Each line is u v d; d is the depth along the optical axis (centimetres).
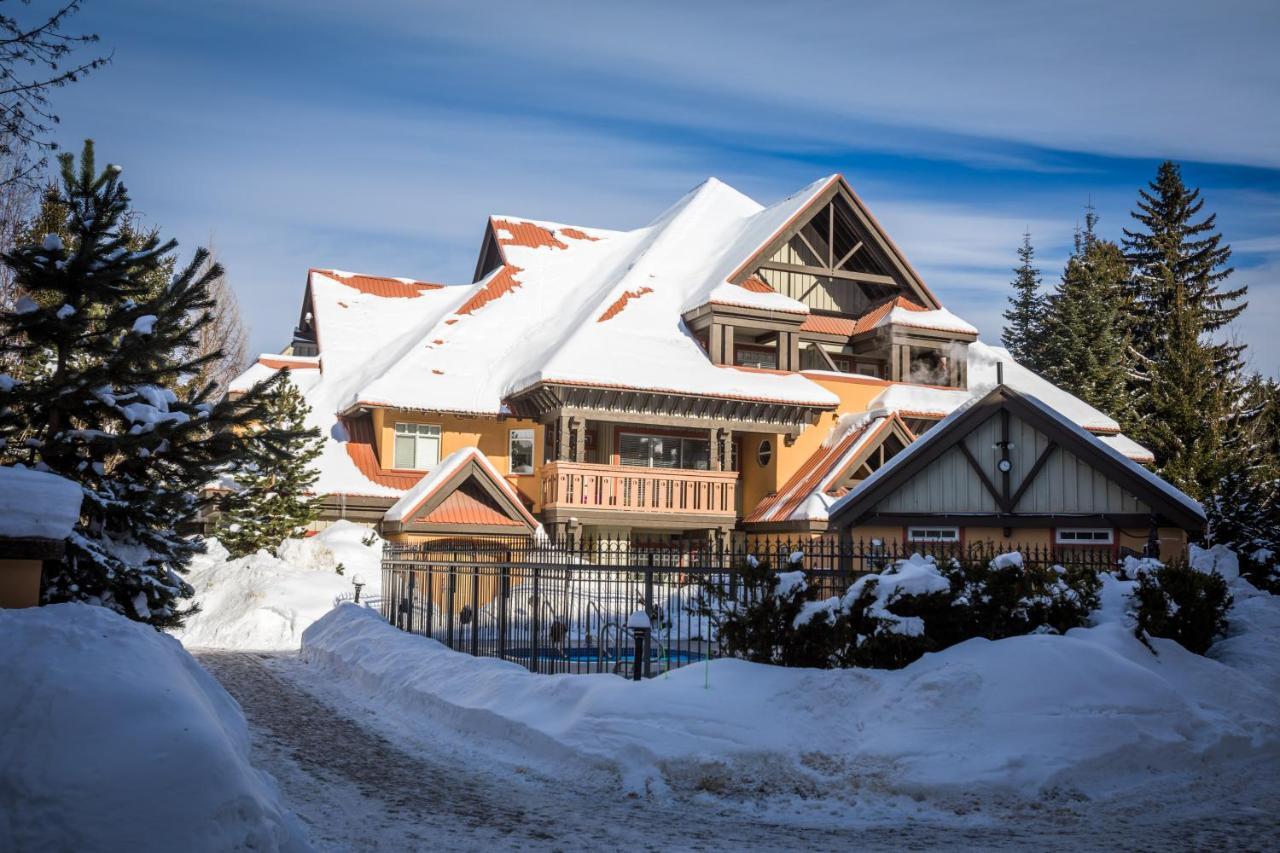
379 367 3950
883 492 2484
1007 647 1290
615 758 1145
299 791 1061
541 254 4606
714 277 3938
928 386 3988
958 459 2534
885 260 4103
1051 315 6284
